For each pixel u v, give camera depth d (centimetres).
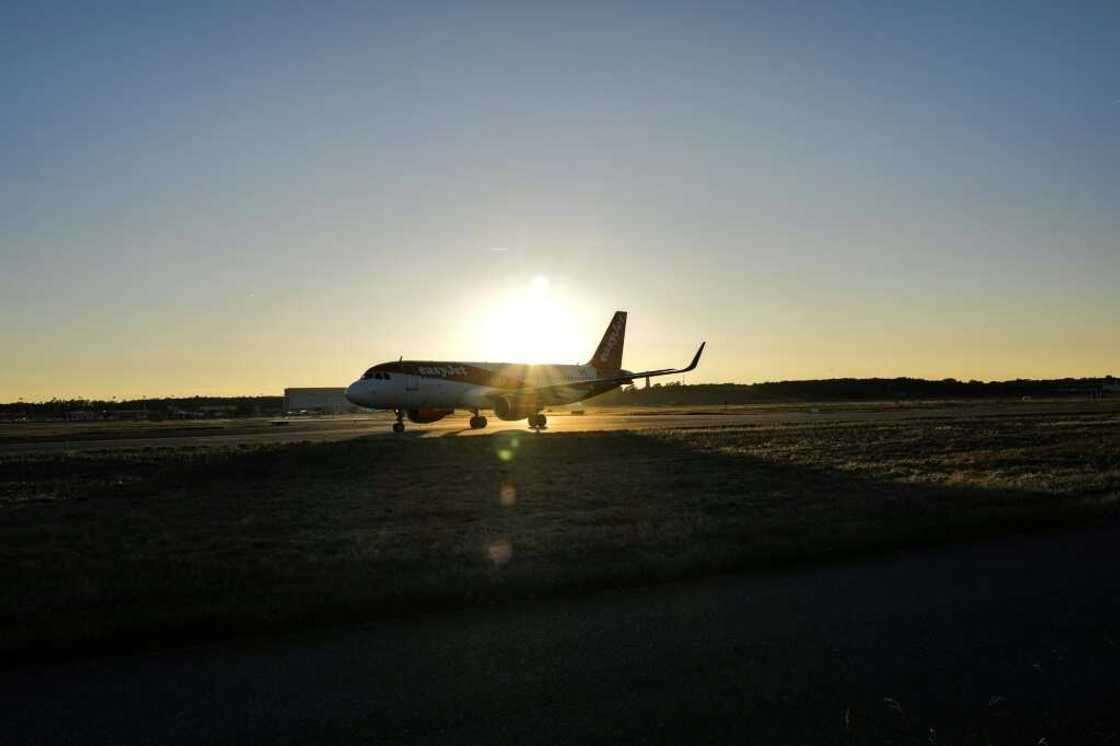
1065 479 2353
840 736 621
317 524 1755
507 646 859
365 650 852
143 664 819
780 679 743
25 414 15288
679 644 856
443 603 1042
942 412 8262
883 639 866
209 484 2555
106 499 2214
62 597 1087
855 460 3128
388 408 5234
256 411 14112
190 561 1341
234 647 875
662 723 646
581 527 1672
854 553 1389
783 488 2325
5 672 800
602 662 798
